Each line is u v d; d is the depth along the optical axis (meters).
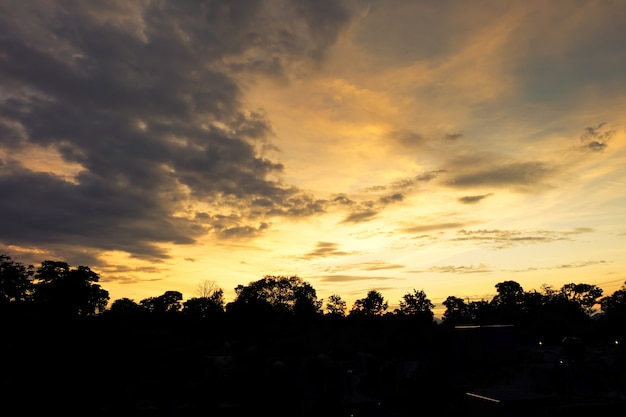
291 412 55.75
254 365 66.00
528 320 114.25
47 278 112.44
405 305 169.50
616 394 46.88
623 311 90.69
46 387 57.88
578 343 61.50
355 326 115.06
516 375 59.16
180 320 117.81
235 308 123.50
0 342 66.06
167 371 69.00
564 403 40.66
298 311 147.88
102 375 62.59
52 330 71.19
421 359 72.62
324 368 57.56
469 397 45.28
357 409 53.94
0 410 53.03
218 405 56.84
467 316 162.38
